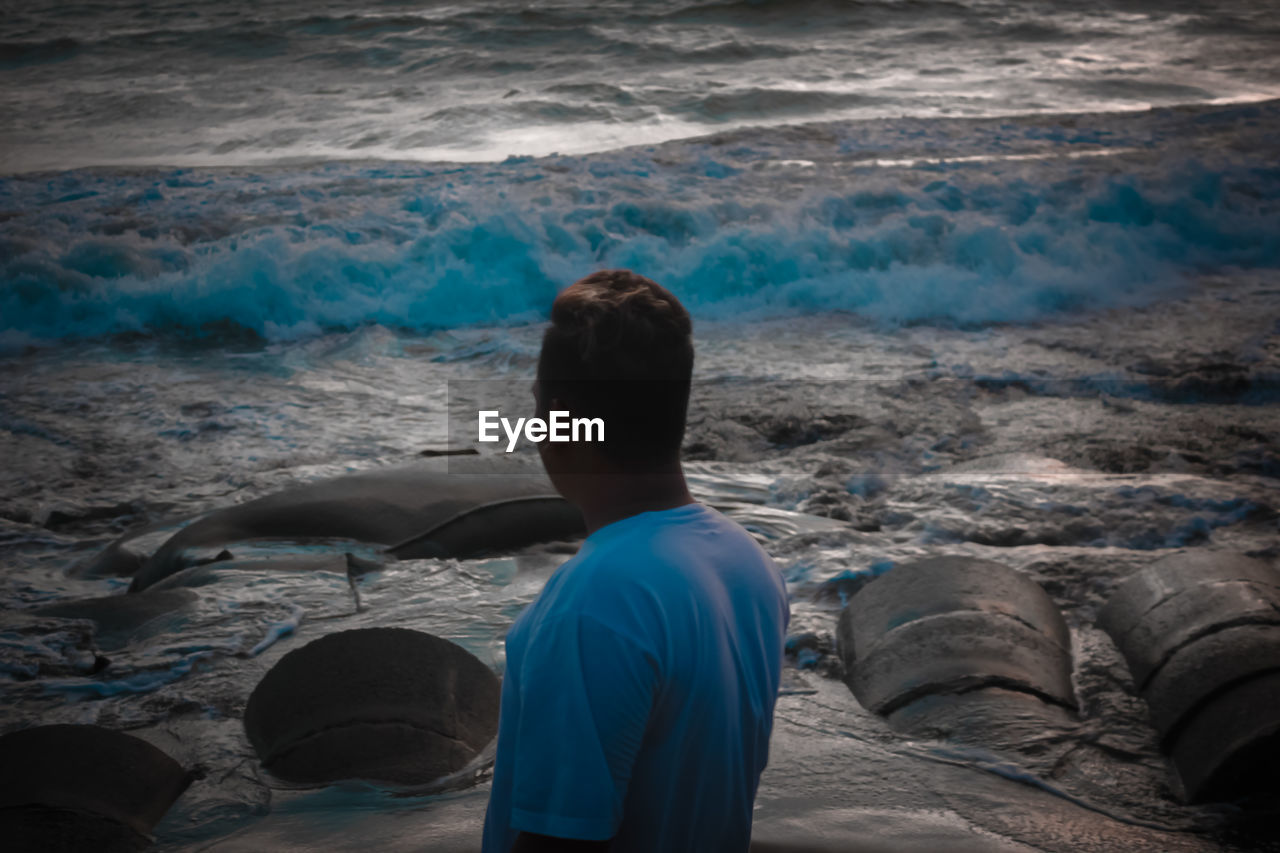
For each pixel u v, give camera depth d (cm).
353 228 1069
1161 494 541
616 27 3141
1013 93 2545
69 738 296
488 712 331
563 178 1269
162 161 1839
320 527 497
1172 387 755
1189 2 4062
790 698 354
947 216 1084
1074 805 288
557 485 150
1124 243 1087
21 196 1299
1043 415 704
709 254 1019
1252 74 2839
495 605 433
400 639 341
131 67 2791
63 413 717
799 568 460
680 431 146
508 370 830
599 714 123
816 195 1174
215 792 299
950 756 312
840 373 801
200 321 936
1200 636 338
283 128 2084
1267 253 1120
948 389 760
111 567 492
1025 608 377
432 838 269
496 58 2767
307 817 285
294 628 407
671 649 128
